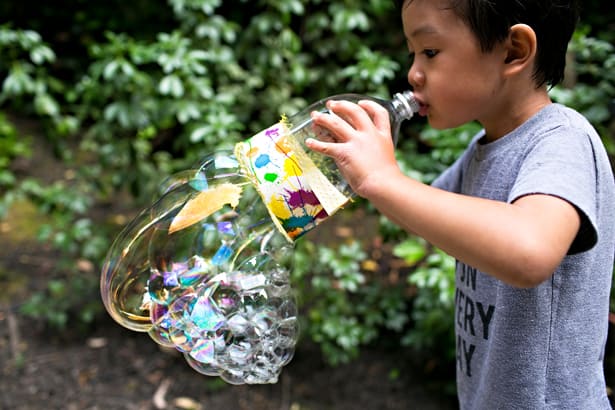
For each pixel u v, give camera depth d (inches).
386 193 33.5
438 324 82.4
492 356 39.9
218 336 37.9
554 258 30.6
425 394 84.7
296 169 37.3
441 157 79.0
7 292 103.0
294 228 37.9
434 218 32.1
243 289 39.0
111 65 82.9
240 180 41.0
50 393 83.7
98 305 98.6
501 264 30.6
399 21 127.6
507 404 39.7
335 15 103.4
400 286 93.6
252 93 107.4
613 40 110.1
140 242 41.6
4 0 167.2
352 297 97.0
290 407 83.0
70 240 95.8
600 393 40.8
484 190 39.9
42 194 104.2
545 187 32.4
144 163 99.3
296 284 86.2
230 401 83.7
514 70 36.4
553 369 38.7
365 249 112.0
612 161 45.5
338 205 37.2
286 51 103.2
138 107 87.5
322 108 46.0
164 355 91.3
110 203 126.9
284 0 99.1
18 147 138.7
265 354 38.8
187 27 96.2
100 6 159.6
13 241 117.3
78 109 109.3
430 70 37.3
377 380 87.0
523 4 35.4
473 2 34.8
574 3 38.1
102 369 88.3
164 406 82.4
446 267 74.0
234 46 115.3
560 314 38.2
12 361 88.8
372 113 37.1
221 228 42.9
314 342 92.3
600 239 37.8
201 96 88.4
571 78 81.4
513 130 38.9
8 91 98.3
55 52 165.6
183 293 39.5
